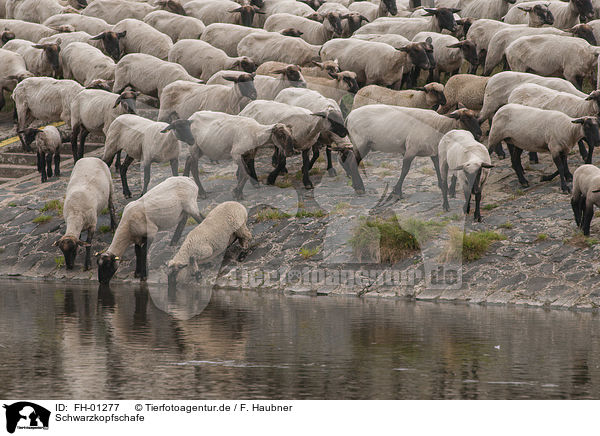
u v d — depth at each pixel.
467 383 26.39
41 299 42.19
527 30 67.50
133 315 37.84
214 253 45.62
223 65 68.38
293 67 49.47
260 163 42.16
